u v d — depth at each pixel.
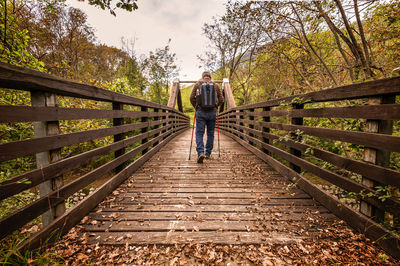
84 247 1.49
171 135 7.59
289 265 1.35
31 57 2.73
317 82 4.93
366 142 1.57
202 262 1.39
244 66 13.55
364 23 3.39
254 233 1.71
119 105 2.80
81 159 1.86
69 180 5.83
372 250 1.46
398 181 1.30
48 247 1.45
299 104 2.79
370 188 1.60
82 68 14.95
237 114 6.98
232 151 5.19
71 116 1.72
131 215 1.98
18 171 2.85
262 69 10.17
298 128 2.63
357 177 2.54
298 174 2.77
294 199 2.37
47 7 3.23
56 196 1.54
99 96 2.13
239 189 2.67
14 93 2.88
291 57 5.75
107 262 1.37
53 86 1.46
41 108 1.37
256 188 2.71
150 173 3.35
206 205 2.22
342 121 3.11
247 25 10.98
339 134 1.88
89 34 14.11
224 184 2.86
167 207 2.16
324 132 2.09
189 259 1.42
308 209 2.12
